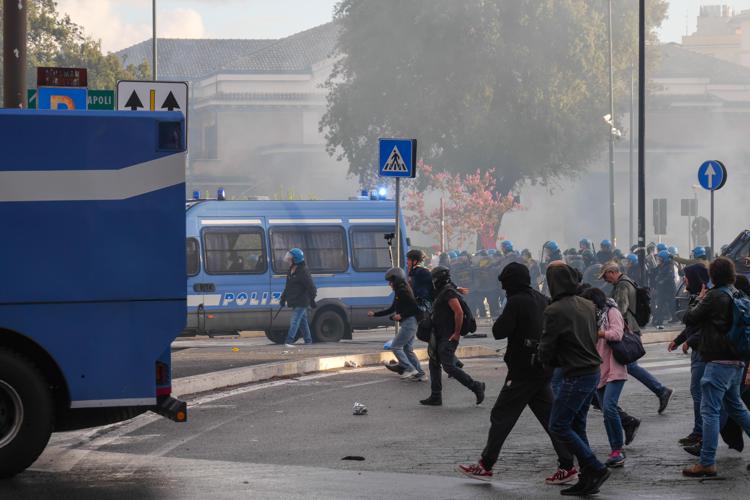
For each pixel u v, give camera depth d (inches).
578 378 481.7
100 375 510.0
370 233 1337.4
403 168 985.5
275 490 474.6
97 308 509.4
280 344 1273.4
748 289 539.5
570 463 498.3
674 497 470.9
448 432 648.4
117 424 676.7
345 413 725.3
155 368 515.2
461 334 760.3
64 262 506.6
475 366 1004.6
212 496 460.4
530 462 553.9
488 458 506.3
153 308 513.7
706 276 599.5
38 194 504.7
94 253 509.4
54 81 780.6
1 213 501.4
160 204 514.6
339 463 547.8
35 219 504.1
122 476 508.4
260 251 1291.8
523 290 510.6
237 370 879.7
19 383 497.4
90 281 508.4
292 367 938.7
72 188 507.5
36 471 522.3
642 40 1496.1
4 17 768.9
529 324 503.8
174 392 799.1
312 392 829.8
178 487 480.4
